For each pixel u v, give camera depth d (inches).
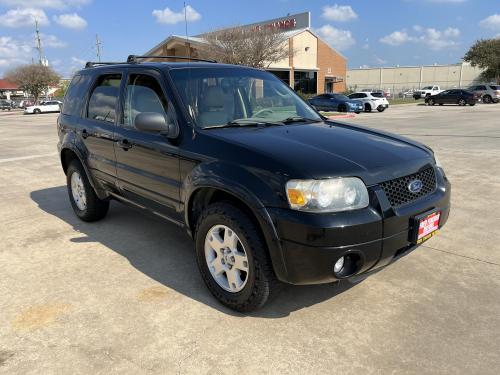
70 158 215.2
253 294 119.0
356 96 1197.7
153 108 152.3
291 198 107.3
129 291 140.4
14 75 2600.9
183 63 164.1
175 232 193.8
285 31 1873.8
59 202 251.4
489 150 404.2
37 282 147.6
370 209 109.9
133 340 114.3
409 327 118.5
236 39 1255.5
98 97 187.2
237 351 109.3
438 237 183.5
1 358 107.8
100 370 103.0
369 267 113.1
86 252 172.7
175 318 124.4
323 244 104.8
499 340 112.4
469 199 239.3
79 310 129.3
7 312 128.6
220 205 123.8
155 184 150.6
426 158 132.0
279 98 169.3
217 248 128.0
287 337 114.7
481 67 2290.8
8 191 280.5
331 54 1990.7
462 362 104.0
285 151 116.9
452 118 841.5
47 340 114.9
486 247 172.4
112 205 236.8
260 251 114.7
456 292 137.1
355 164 113.4
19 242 185.2
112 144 170.9
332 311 127.0
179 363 105.0
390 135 148.6
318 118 167.6
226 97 151.6
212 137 129.0
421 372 100.9
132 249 175.2
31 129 827.4
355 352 108.3
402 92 2810.0
